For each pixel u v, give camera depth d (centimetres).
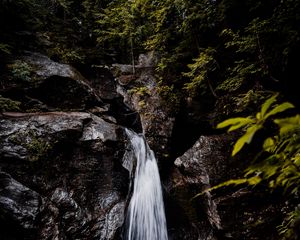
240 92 721
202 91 845
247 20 753
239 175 602
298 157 151
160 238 746
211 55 757
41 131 621
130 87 925
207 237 638
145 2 967
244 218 564
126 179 716
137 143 849
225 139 679
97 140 695
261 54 610
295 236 227
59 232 532
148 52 1074
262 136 609
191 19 794
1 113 639
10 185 509
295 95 605
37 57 894
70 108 820
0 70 765
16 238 484
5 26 894
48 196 562
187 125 841
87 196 622
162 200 785
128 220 683
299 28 526
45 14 1121
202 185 633
